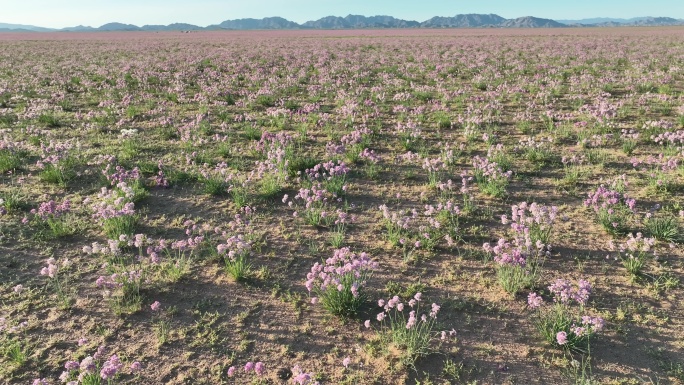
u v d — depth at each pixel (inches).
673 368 154.0
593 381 147.9
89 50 1702.8
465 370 157.5
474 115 497.4
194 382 152.2
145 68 985.5
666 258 220.8
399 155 375.9
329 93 679.1
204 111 556.1
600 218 253.8
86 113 550.3
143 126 491.2
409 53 1389.0
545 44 1676.9
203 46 1924.2
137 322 180.9
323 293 198.4
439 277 212.7
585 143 406.6
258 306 192.5
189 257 225.5
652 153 380.5
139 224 260.7
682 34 2413.9
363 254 195.2
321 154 399.5
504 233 253.3
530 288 200.7
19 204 275.0
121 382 150.9
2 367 156.2
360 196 308.8
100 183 315.9
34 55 1425.9
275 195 304.3
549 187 315.3
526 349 166.6
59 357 161.2
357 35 3405.5
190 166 356.8
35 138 413.1
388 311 177.2
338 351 167.8
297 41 2357.3
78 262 221.5
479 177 324.2
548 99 605.6
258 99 629.3
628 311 183.8
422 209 286.7
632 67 916.0
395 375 155.8
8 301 190.5
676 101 564.1
